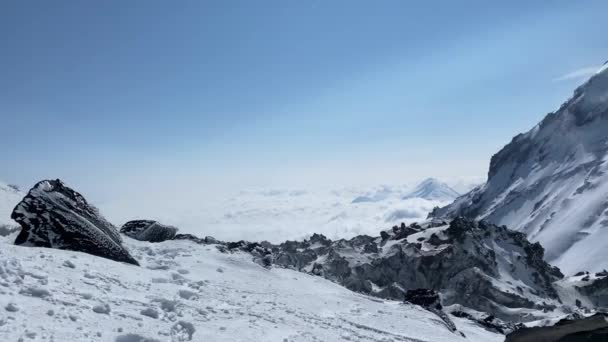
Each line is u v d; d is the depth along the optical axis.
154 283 21.11
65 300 13.36
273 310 22.20
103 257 24.03
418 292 41.78
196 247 37.62
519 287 132.12
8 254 17.59
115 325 12.61
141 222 39.78
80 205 25.64
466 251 138.00
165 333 13.26
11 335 9.91
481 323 43.81
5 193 49.84
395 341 22.61
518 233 161.12
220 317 17.22
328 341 18.19
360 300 35.00
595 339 14.19
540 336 14.93
